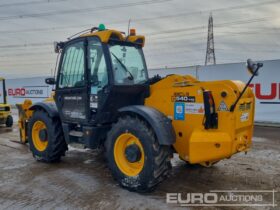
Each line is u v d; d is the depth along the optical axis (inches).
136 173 166.6
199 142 160.2
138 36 201.3
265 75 414.9
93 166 220.5
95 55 191.2
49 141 222.2
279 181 184.7
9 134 362.9
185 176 195.6
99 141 195.3
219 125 158.6
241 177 192.7
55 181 188.1
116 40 188.2
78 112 203.5
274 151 260.4
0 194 167.8
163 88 183.5
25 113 287.9
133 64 197.9
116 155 175.0
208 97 158.6
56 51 217.9
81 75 199.9
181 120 171.9
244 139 168.9
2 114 413.7
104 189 173.9
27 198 161.9
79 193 168.2
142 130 162.2
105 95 185.0
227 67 443.8
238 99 152.6
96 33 188.5
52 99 251.8
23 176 198.2
